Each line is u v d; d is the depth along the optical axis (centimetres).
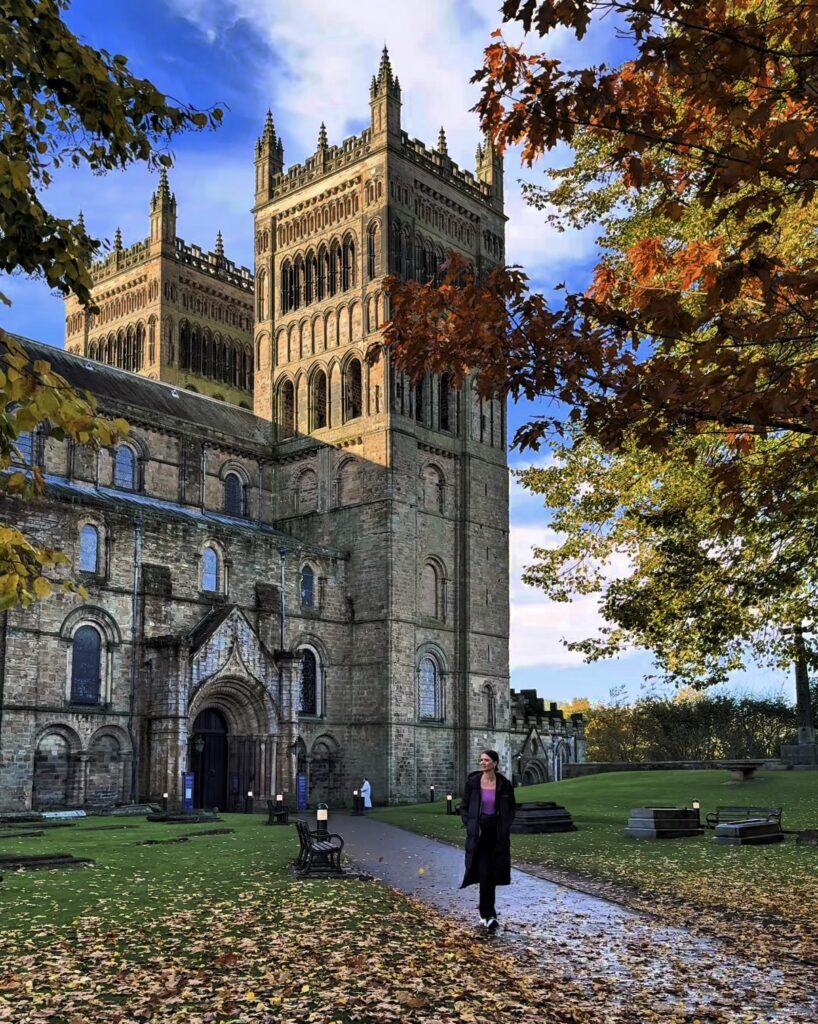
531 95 1320
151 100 1146
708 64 1188
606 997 1189
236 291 10081
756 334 1235
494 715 7719
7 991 1154
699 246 1641
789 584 2078
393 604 6988
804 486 1769
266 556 6588
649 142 1341
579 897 1945
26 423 793
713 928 1628
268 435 7975
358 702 6988
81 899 1800
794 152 1370
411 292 1488
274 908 1705
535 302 1416
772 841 2986
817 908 1827
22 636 5031
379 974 1238
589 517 2580
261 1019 1058
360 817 5047
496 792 1583
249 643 5997
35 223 1012
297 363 7981
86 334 10081
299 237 8194
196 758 5938
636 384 1373
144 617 5650
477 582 7781
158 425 6869
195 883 2045
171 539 5938
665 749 11344
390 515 7075
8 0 1009
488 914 1541
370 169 7719
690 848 2839
